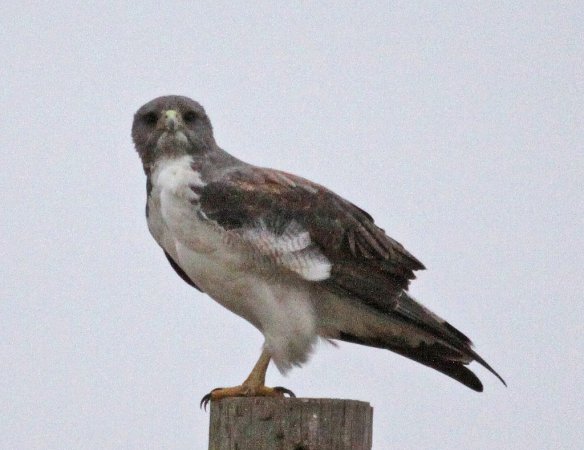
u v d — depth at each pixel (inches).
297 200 474.6
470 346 486.9
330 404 375.6
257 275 470.9
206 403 468.8
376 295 482.6
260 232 465.1
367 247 483.8
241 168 485.1
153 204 490.9
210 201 464.1
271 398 384.8
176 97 501.4
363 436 376.5
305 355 482.6
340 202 487.8
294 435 374.9
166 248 502.9
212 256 469.7
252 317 488.1
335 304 490.0
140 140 500.1
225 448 383.2
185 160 484.1
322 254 476.1
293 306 473.4
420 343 508.1
